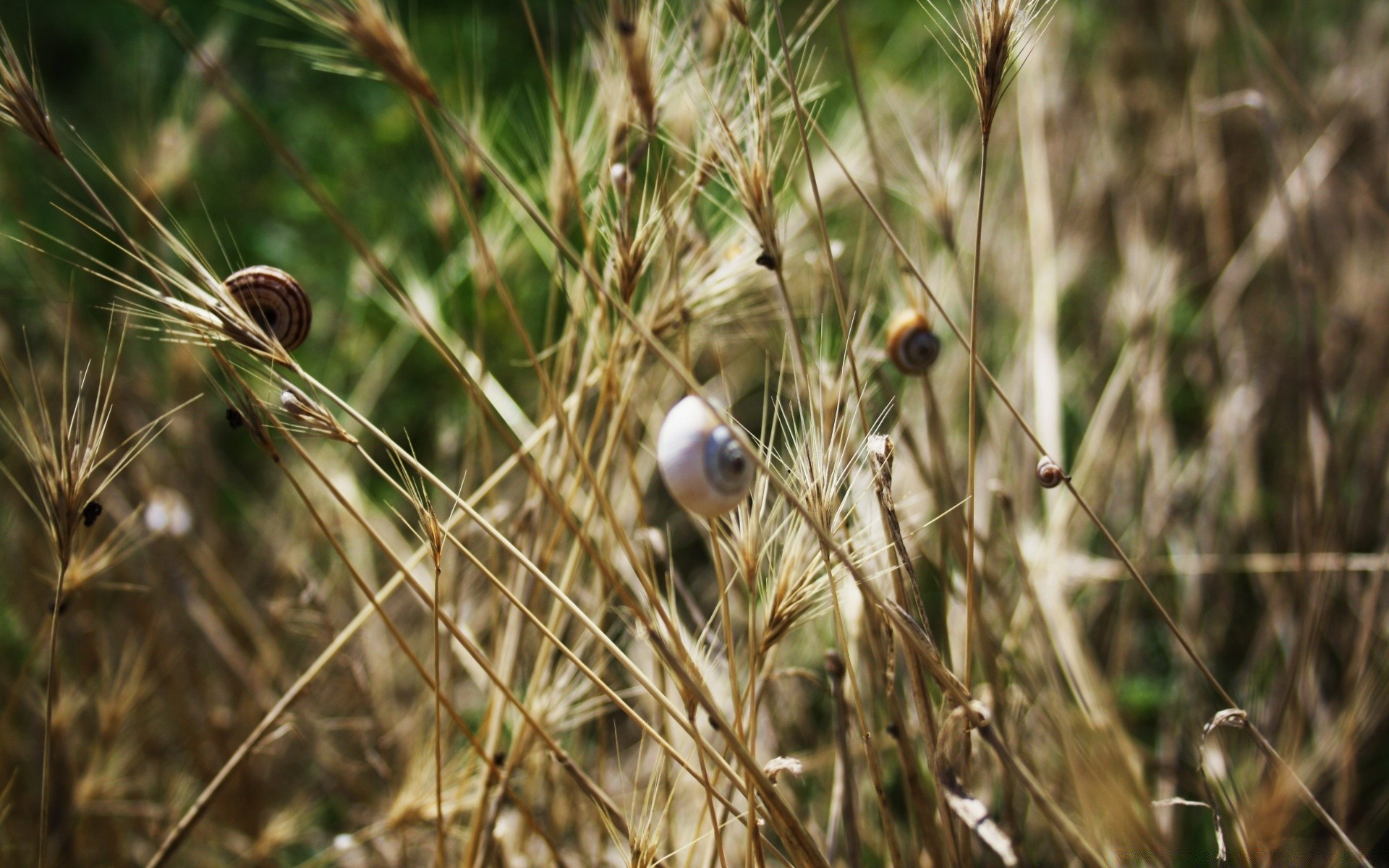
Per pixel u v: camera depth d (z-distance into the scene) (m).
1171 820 0.42
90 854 0.43
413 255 0.65
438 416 0.59
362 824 0.42
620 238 0.35
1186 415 0.61
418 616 0.47
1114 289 0.60
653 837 0.34
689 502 0.30
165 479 0.49
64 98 0.72
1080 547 0.49
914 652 0.34
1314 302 0.58
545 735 0.34
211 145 0.67
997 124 0.67
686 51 0.35
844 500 0.33
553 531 0.38
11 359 0.47
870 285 0.42
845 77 0.74
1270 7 0.78
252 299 0.32
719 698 0.40
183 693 0.45
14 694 0.40
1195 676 0.45
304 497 0.33
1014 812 0.38
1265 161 0.66
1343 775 0.41
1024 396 0.53
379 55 0.30
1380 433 0.52
